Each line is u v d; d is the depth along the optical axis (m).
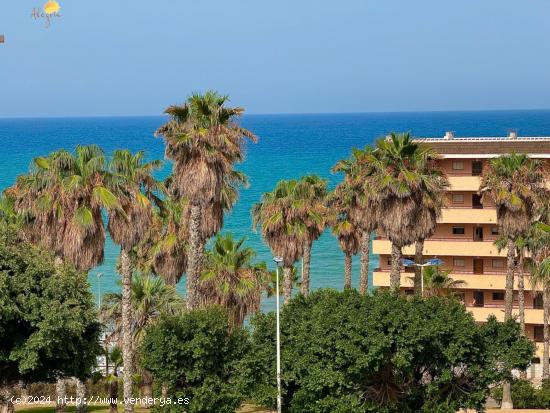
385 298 65.31
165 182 84.19
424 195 84.62
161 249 86.88
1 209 81.75
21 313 59.91
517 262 122.19
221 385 62.75
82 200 67.62
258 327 70.12
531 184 92.12
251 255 85.31
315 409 64.94
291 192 92.06
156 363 62.41
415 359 64.75
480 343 65.56
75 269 64.56
